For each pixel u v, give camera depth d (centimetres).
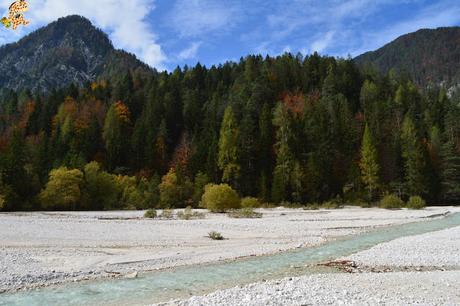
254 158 9456
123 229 3619
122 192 8356
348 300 1400
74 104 12344
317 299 1412
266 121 9975
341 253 2498
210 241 2992
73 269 1977
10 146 8475
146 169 9844
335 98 11419
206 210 6706
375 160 8656
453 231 3412
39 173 8588
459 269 2005
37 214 6044
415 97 12988
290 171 8562
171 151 11062
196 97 12575
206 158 9388
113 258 2277
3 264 2017
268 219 4756
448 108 11469
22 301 1459
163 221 4472
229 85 14050
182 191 8381
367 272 1941
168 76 15325
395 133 9962
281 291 1526
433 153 9400
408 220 4625
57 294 1556
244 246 2773
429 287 1609
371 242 2953
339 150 9750
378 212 6019
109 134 10619
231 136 8975
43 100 14262
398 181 8906
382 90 13088
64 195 7450
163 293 1583
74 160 8512
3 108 14038
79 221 4409
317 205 7712
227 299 1416
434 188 8825
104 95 14075
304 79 13600
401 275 1833
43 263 2097
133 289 1642
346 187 8919
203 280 1805
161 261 2222
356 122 10662
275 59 15300
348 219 4731
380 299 1414
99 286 1683
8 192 7231
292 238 3186
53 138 10106
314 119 10125
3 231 3312
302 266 2102
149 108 11988
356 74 14212
